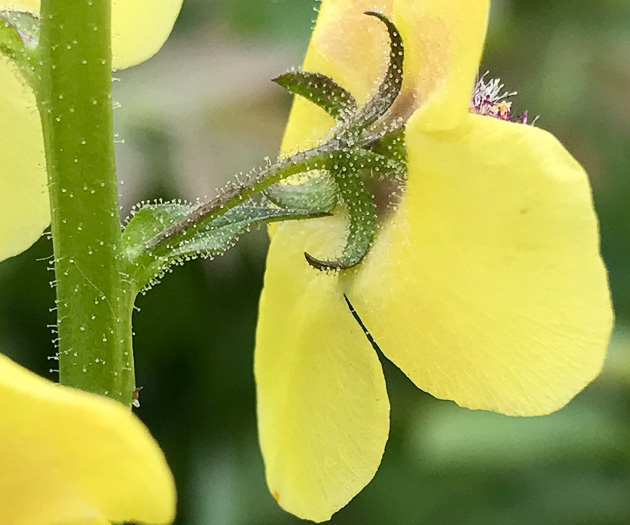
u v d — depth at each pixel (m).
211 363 0.15
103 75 0.08
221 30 0.14
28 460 0.07
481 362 0.09
